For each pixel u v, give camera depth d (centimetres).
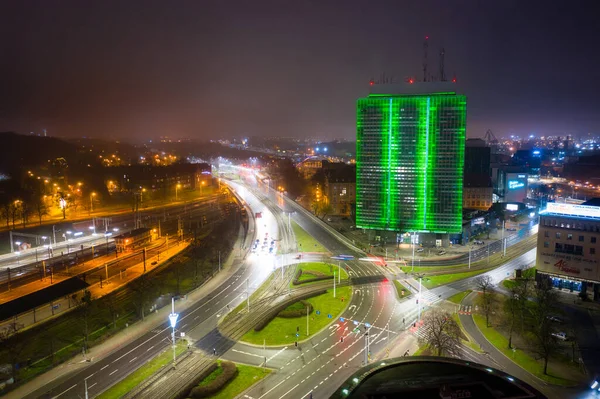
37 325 14438
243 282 19775
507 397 5319
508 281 19750
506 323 15562
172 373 12044
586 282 17950
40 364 12338
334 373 12194
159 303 16975
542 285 16700
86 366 12362
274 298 17838
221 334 14575
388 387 5531
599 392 11512
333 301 17600
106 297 16988
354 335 14588
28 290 17212
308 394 11181
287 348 13675
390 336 14512
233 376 11900
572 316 16188
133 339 14088
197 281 19525
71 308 15812
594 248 17650
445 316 14775
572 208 18288
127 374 11956
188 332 14700
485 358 13175
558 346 13388
